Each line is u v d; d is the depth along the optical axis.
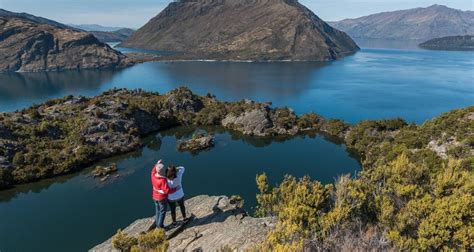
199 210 19.02
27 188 75.38
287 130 118.25
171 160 93.31
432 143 74.00
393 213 14.41
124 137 101.62
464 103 191.12
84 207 68.19
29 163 81.94
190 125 125.88
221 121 127.38
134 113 115.56
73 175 81.88
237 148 103.75
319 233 12.95
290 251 10.84
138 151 99.12
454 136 71.94
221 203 19.39
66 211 66.69
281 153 99.75
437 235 12.33
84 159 87.25
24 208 67.81
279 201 22.94
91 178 80.50
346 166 90.12
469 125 73.00
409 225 13.41
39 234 59.44
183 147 101.69
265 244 12.13
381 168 18.12
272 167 89.38
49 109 112.31
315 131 119.00
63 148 91.56
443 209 12.91
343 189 15.59
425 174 17.11
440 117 86.12
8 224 62.38
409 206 14.06
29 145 88.00
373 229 13.81
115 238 15.37
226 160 94.00
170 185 17.36
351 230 13.12
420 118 159.38
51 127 97.06
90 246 56.00
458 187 15.21
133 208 67.75
